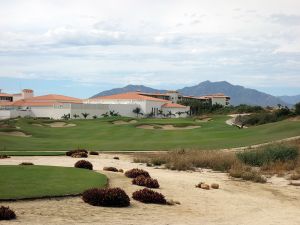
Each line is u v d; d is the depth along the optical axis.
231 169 34.75
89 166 30.80
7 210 15.72
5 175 24.05
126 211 18.20
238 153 42.00
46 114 140.50
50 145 54.19
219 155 39.84
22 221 15.30
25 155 42.12
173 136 71.88
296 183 30.52
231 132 73.19
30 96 186.75
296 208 22.05
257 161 39.66
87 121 104.88
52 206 17.94
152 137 70.62
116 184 24.30
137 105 155.75
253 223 17.86
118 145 56.09
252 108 145.88
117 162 39.12
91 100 165.88
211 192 25.03
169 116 162.00
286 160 39.25
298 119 82.12
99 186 21.94
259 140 57.50
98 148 52.22
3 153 42.91
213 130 80.06
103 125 90.56
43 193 19.53
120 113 150.12
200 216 18.50
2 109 143.88
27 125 88.19
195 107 174.50
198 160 38.72
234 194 25.09
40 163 35.56
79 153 42.66
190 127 90.38
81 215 16.86
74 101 164.75
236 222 17.80
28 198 18.67
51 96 162.75
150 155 44.38
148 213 18.16
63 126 92.19
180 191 24.38
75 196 19.89
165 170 35.25
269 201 23.66
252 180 31.27
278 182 30.98
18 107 149.25
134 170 27.52
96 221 16.05
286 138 56.66
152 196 20.31
